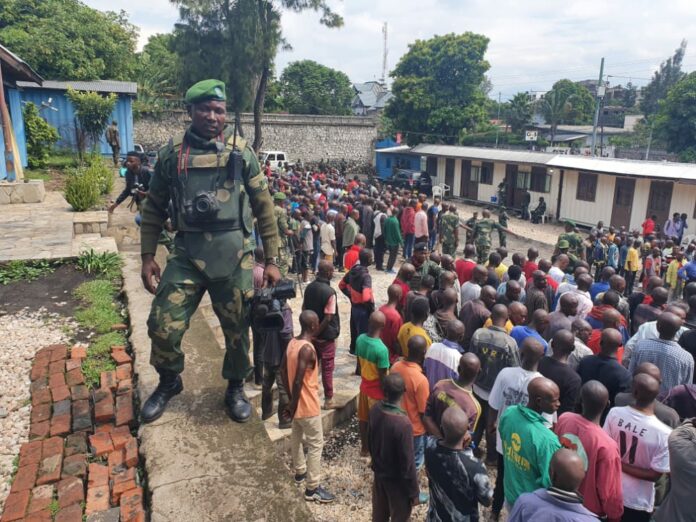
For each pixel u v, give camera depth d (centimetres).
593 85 8988
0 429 400
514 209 2594
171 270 352
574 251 1220
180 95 3412
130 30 3631
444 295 607
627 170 2019
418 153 3166
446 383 431
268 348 538
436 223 1666
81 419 404
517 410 368
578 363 504
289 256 1206
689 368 492
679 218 1755
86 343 544
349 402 628
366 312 728
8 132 1230
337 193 1886
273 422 572
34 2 2809
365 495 498
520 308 580
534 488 349
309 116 3916
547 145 4775
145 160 1031
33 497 330
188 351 484
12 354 514
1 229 909
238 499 307
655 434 367
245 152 354
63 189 1337
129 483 337
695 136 3916
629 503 379
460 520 346
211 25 2569
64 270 746
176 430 364
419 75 3734
